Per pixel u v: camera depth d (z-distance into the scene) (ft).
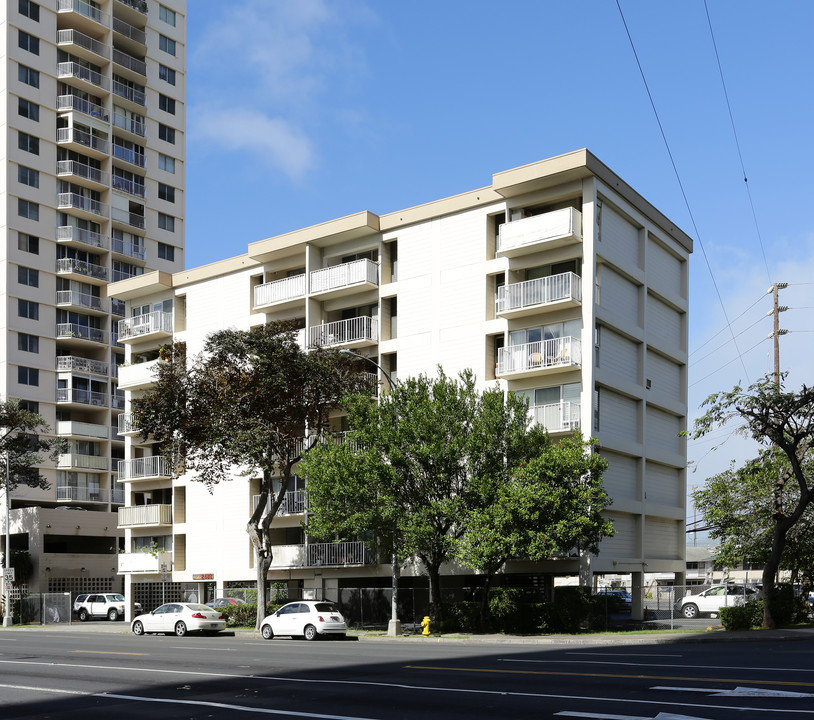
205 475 132.16
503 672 57.00
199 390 125.49
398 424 113.70
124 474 175.83
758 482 117.08
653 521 139.64
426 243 139.85
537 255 127.65
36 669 66.44
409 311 139.74
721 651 73.82
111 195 237.86
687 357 150.20
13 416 187.93
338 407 138.21
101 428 228.22
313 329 147.54
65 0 231.91
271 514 128.26
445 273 136.87
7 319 215.72
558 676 53.72
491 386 129.80
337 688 50.83
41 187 225.35
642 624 120.26
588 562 117.80
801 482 98.89
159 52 256.11
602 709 40.42
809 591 112.88
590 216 122.83
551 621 108.17
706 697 43.21
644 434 134.10
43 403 221.46
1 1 222.69
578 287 122.83
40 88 226.58
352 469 111.96
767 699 42.16
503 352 127.03
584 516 101.14
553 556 117.50
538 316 126.52
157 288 176.35
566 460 103.71
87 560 207.41
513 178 126.41
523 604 110.11
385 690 49.32
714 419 98.22
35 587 195.93
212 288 168.04
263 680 56.13
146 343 180.65
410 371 137.80
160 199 252.62
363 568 139.33
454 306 135.13
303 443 147.54
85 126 232.73
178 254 256.52
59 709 46.09
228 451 124.26
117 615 185.06
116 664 69.72
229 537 157.38
